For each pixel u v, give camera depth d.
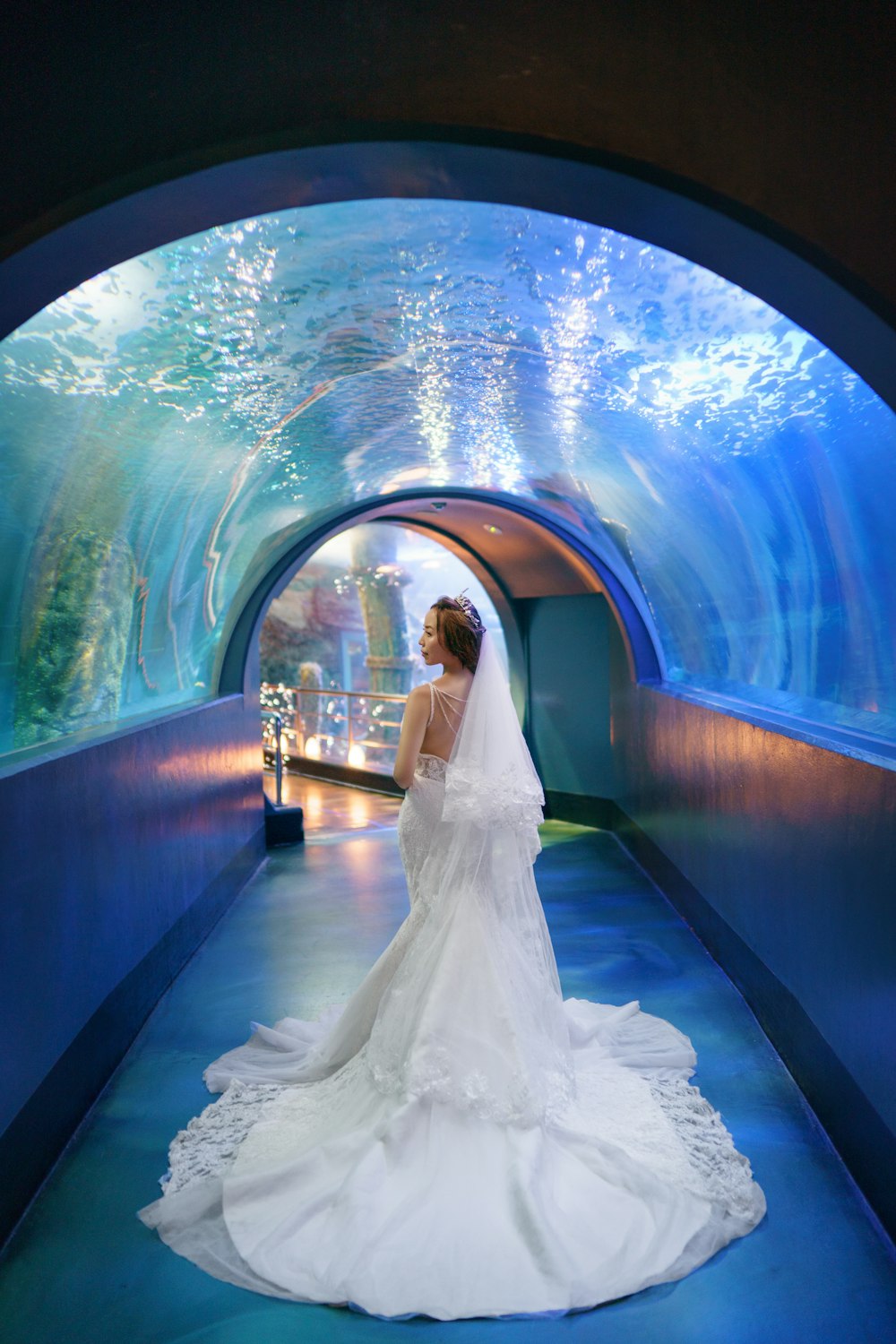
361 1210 2.87
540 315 3.81
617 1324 2.54
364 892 7.39
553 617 9.80
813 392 3.35
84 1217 3.10
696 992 5.05
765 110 2.19
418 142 2.20
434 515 9.20
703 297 3.25
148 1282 2.76
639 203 2.31
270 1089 3.86
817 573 4.20
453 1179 3.01
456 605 3.60
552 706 9.92
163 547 5.21
